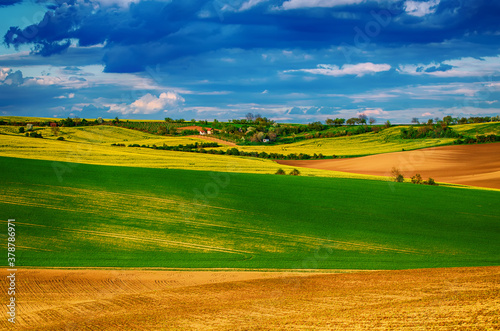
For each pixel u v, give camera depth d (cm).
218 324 1048
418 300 1176
